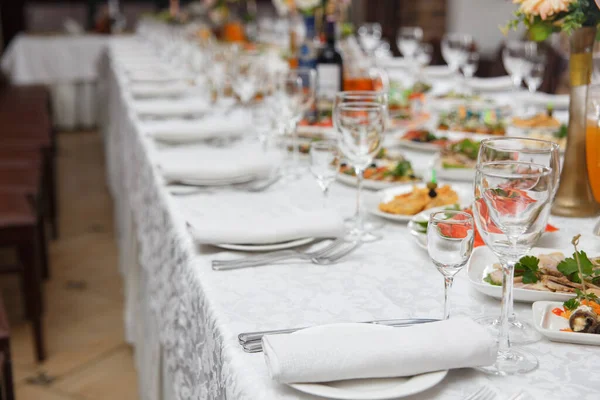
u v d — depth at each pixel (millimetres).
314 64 2256
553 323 847
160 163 1561
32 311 2373
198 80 3348
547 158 761
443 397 697
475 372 743
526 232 762
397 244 1164
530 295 902
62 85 6688
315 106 2154
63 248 3604
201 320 983
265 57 2447
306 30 2305
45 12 8969
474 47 3080
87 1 8984
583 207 1259
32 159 3109
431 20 6906
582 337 796
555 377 735
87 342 2570
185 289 1124
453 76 3506
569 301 854
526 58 2547
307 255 1089
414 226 1162
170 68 3844
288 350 697
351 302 930
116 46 5367
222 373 816
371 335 731
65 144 6227
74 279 3178
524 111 2420
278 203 1384
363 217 1306
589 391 708
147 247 1801
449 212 838
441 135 2021
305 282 998
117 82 3564
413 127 2158
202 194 1457
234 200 1407
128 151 2541
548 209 757
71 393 2225
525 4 1092
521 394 679
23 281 2338
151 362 1715
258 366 764
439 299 940
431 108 2584
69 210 4285
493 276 959
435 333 732
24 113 4195
